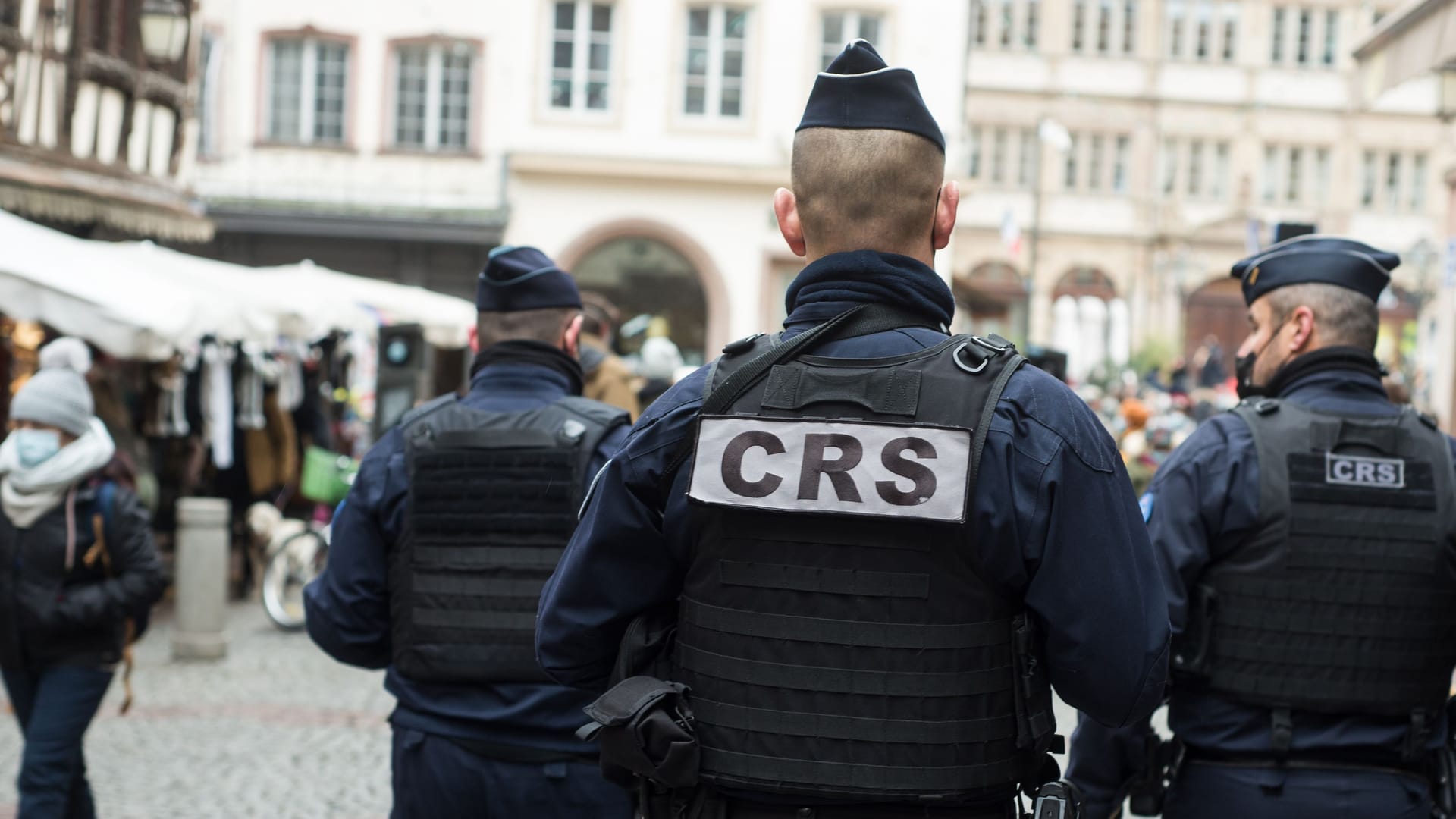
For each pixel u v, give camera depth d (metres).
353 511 3.28
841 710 2.04
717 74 25.42
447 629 3.13
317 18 24.83
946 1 25.31
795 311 2.21
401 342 12.81
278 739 7.42
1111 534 2.03
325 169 24.95
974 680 2.04
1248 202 40.91
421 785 3.19
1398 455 3.03
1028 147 40.62
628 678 2.22
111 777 6.59
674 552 2.19
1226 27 41.00
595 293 25.81
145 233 15.05
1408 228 41.22
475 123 25.20
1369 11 40.94
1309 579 2.97
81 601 4.47
